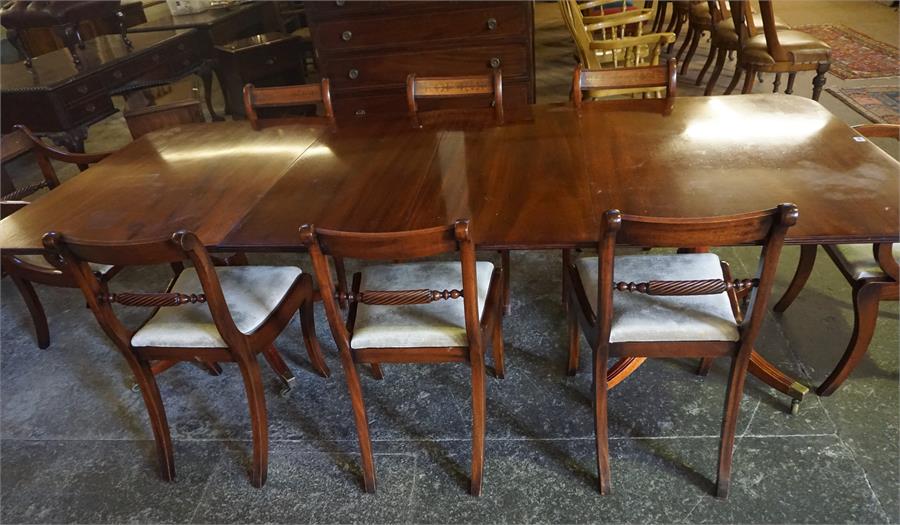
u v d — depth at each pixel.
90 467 1.71
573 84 2.03
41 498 1.63
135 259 1.24
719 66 3.71
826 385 1.64
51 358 2.19
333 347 2.09
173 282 1.66
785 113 1.77
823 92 3.81
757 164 1.47
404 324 1.39
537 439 1.63
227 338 1.38
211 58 4.12
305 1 3.04
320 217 1.45
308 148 1.92
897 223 1.17
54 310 2.47
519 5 2.91
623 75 2.04
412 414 1.76
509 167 1.61
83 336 2.29
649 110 1.92
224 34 4.34
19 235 1.53
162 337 1.45
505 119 2.00
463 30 3.02
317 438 1.72
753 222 1.04
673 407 1.69
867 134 1.72
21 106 2.88
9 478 1.70
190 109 2.76
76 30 3.48
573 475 1.52
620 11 3.58
